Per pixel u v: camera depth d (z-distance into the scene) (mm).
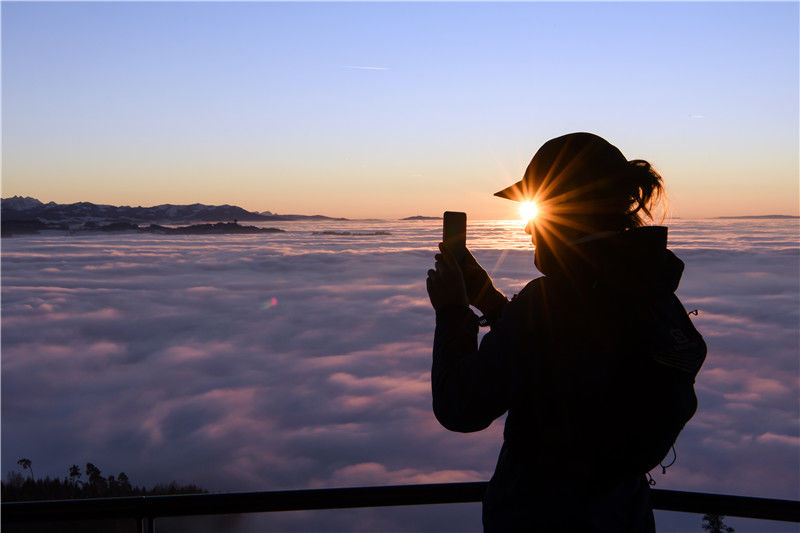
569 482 963
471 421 981
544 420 965
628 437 941
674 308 1038
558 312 956
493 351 957
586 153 990
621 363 941
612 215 993
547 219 1005
